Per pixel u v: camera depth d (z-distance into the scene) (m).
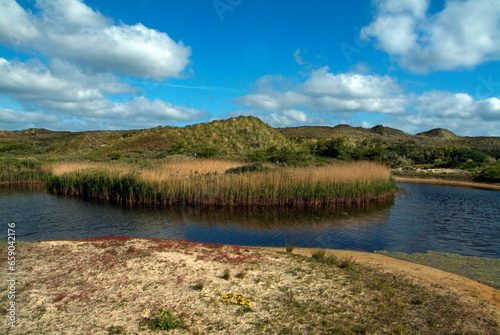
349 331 5.00
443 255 10.02
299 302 5.91
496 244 11.25
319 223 14.12
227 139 51.12
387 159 51.16
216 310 5.45
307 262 8.17
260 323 5.14
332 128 115.00
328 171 20.22
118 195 18.78
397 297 6.39
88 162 29.20
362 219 15.12
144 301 5.59
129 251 7.91
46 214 14.88
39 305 5.24
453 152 54.12
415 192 26.62
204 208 16.94
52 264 6.93
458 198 23.09
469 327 5.35
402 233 12.66
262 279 6.88
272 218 14.98
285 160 28.14
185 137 53.16
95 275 6.46
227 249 8.87
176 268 7.07
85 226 12.86
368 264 8.64
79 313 5.09
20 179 27.53
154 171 19.89
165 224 13.46
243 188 17.86
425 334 5.05
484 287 7.36
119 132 87.62
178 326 4.91
